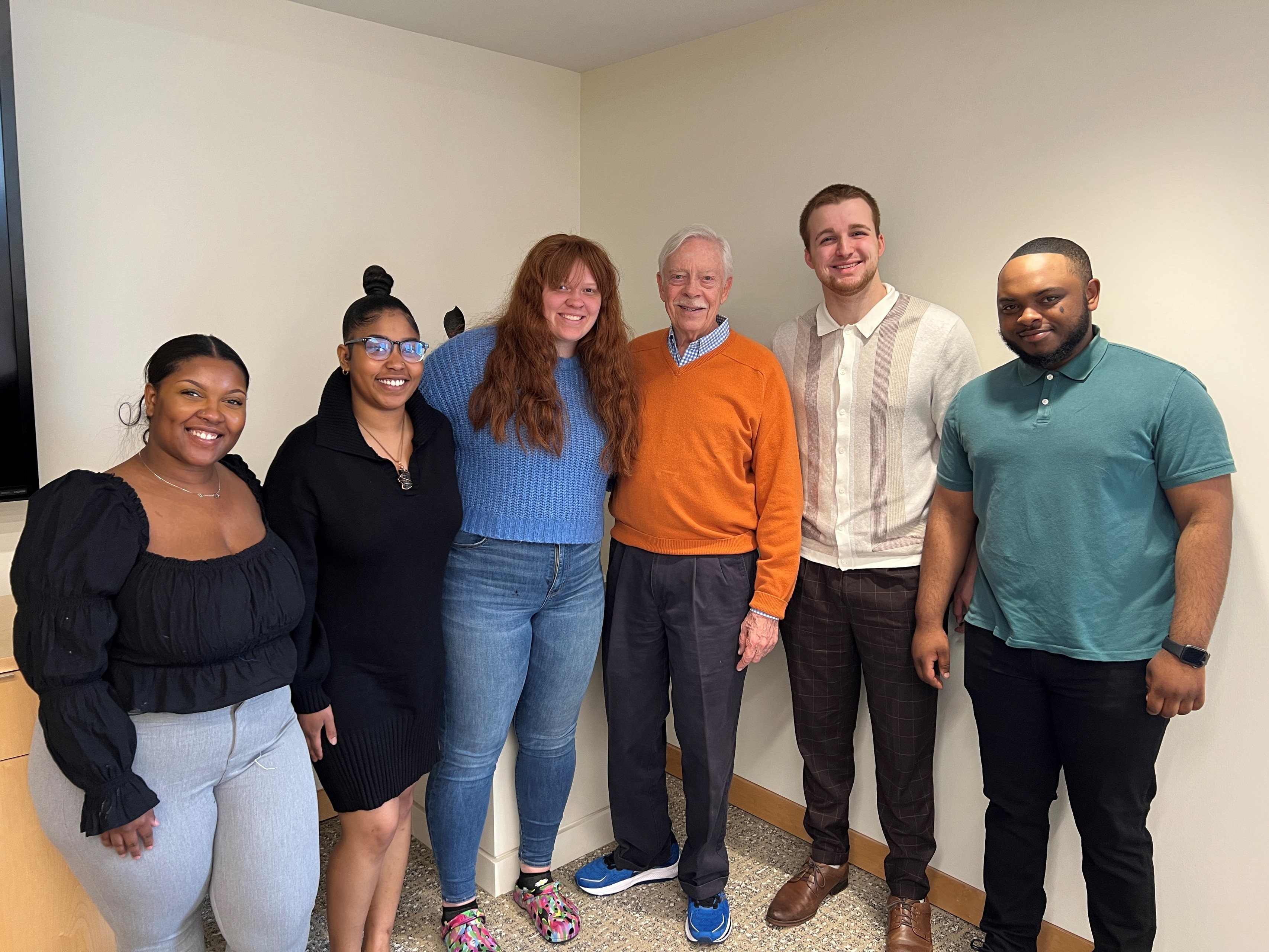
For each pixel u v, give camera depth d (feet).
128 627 4.39
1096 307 5.73
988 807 6.53
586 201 10.32
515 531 6.21
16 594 4.27
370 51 8.36
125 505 4.41
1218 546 5.26
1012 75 6.64
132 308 7.16
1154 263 6.07
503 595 6.35
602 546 10.04
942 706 7.38
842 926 7.28
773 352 7.56
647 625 7.00
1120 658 5.56
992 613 6.21
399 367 5.48
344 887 5.93
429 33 8.70
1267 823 5.85
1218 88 5.68
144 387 7.26
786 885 7.47
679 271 6.52
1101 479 5.53
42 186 6.64
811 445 7.22
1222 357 5.83
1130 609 5.56
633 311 9.92
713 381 6.67
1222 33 5.63
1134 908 5.80
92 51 6.79
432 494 5.74
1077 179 6.37
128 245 7.10
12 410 6.35
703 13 8.13
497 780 7.39
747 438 6.70
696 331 6.66
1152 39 5.93
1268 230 5.57
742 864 8.14
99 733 4.22
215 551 4.72
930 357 6.70
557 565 6.40
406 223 8.81
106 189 6.95
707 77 8.82
